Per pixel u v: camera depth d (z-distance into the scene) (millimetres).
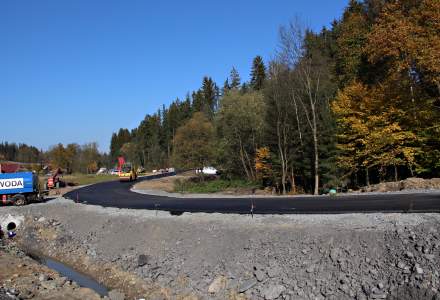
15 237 29469
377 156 34500
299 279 14516
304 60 40250
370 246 14508
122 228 23656
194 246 18766
